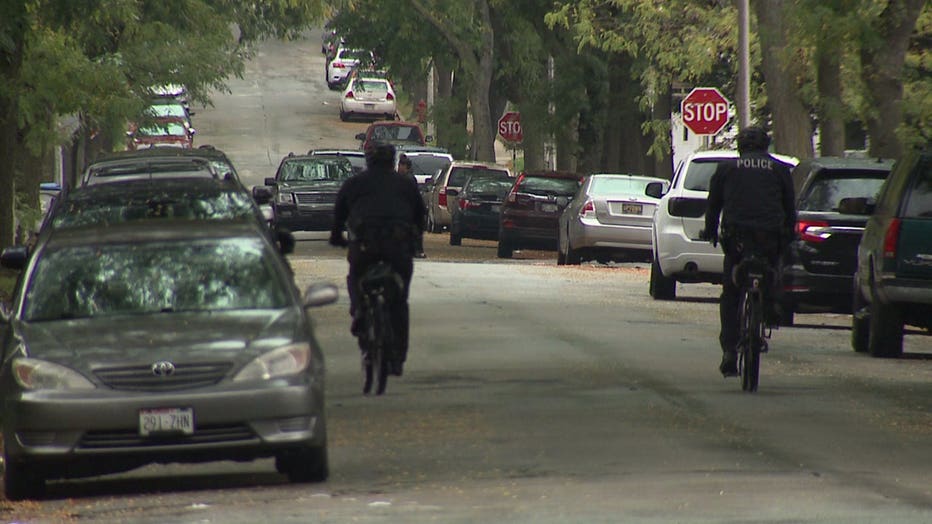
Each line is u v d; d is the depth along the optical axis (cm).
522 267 12850
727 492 3853
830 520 3444
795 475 4141
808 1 9950
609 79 19625
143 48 17050
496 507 3688
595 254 12638
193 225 4722
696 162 9900
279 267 4569
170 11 16875
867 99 10219
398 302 5772
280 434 4125
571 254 12988
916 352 7544
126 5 11900
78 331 4247
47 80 11038
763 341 5784
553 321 8375
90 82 11238
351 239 5903
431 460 4522
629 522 3444
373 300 5738
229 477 4619
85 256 4566
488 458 4519
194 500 3994
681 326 8206
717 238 5919
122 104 12069
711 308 9425
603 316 8706
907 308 6919
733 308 5853
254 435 4116
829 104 11275
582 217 12575
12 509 3962
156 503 3972
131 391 4088
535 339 7519
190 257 4566
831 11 9856
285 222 17162
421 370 6481
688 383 6059
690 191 9781
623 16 16988
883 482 4022
